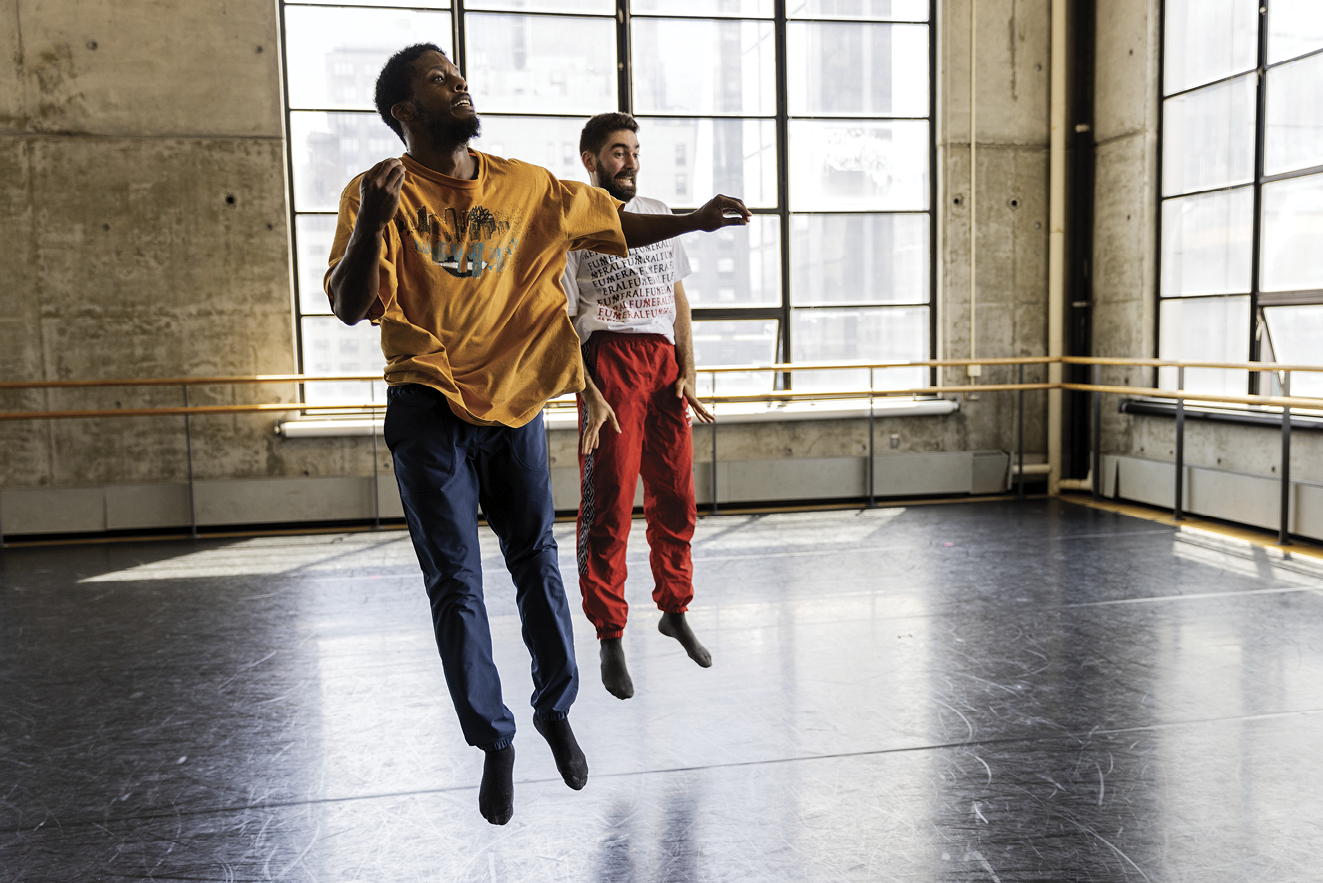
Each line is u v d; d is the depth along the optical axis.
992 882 1.85
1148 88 6.40
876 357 7.08
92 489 6.10
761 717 2.77
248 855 2.03
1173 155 6.31
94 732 2.78
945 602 4.03
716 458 6.80
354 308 1.62
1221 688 2.91
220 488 6.25
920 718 2.73
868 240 7.01
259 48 6.20
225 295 6.26
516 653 3.45
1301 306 5.39
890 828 2.08
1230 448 5.78
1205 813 2.11
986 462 7.00
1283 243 5.50
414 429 1.74
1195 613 3.76
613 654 2.56
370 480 6.39
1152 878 1.85
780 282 6.93
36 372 6.12
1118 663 3.17
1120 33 6.64
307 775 2.45
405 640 3.69
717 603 4.08
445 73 1.73
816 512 6.52
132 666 3.42
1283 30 5.45
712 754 2.51
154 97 6.11
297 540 5.93
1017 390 7.11
